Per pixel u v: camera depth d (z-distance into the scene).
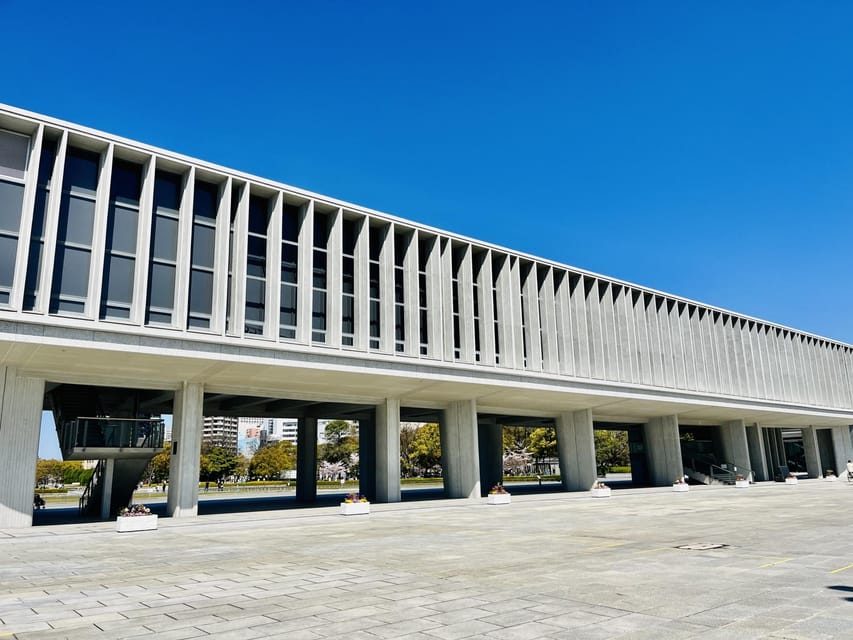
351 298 29.89
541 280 38.53
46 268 21.06
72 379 24.36
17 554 15.43
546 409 43.03
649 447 50.53
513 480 85.62
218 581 11.33
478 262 35.59
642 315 43.16
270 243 27.02
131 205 24.28
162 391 29.72
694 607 8.65
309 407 39.72
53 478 112.75
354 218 30.41
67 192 22.91
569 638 7.25
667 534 17.78
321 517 25.38
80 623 8.27
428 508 29.41
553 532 18.98
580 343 38.66
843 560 12.45
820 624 7.58
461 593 9.95
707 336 47.84
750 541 15.77
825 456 67.12
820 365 58.84
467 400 36.31
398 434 34.06
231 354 24.42
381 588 10.48
